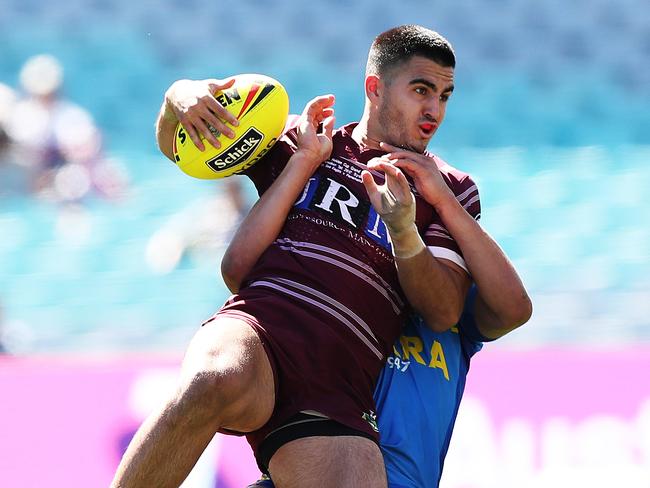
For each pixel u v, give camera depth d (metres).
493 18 49.94
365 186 11.06
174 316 30.48
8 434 18.84
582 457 18.83
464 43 49.06
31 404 19.03
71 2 51.00
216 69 48.09
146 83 47.28
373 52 12.60
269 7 50.69
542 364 19.33
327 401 10.95
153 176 39.72
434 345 12.77
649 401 19.05
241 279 11.99
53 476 18.67
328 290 11.48
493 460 18.84
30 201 37.81
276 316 11.16
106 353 28.44
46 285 32.47
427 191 11.87
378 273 11.75
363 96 46.12
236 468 18.44
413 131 12.24
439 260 11.87
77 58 48.38
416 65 12.17
